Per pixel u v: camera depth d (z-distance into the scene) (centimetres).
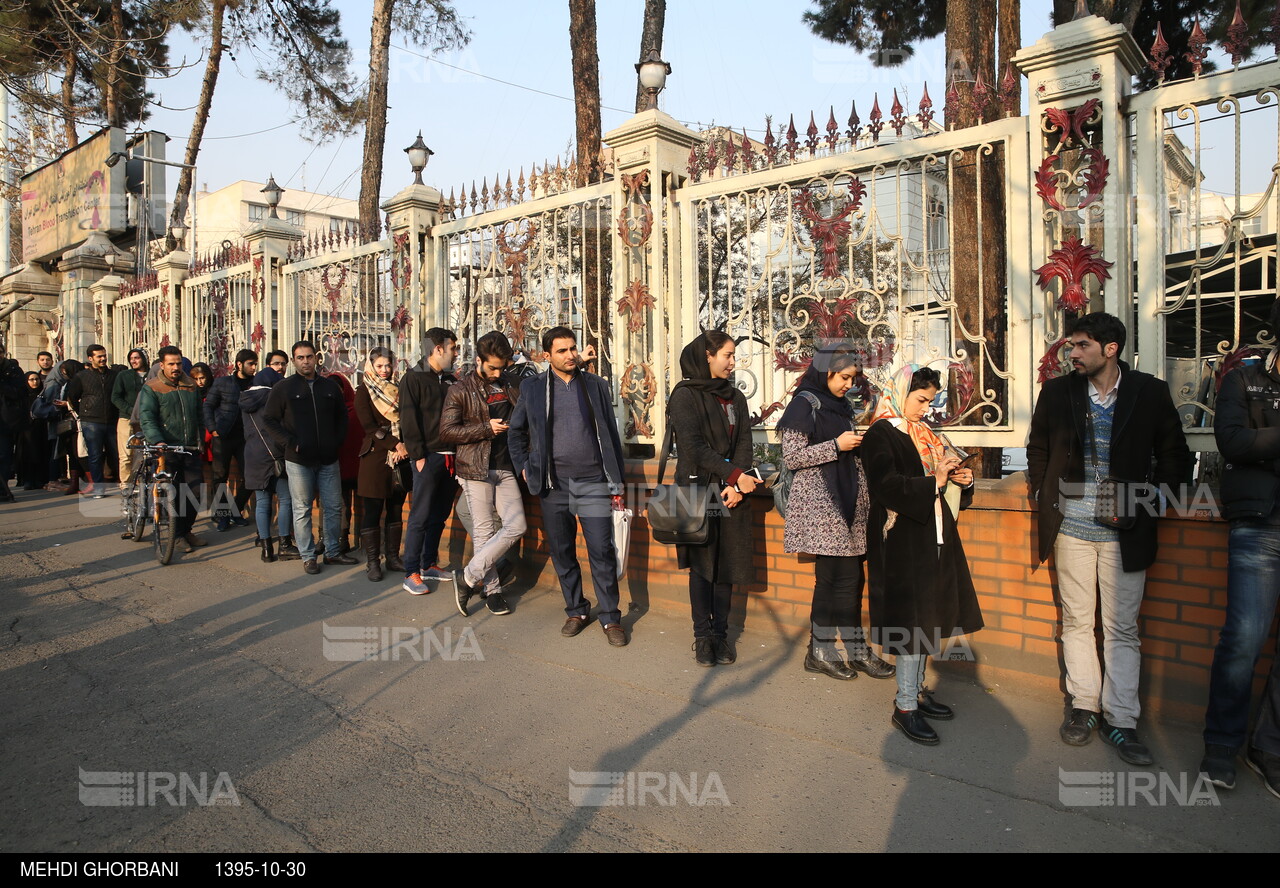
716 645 445
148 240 1453
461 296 679
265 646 485
